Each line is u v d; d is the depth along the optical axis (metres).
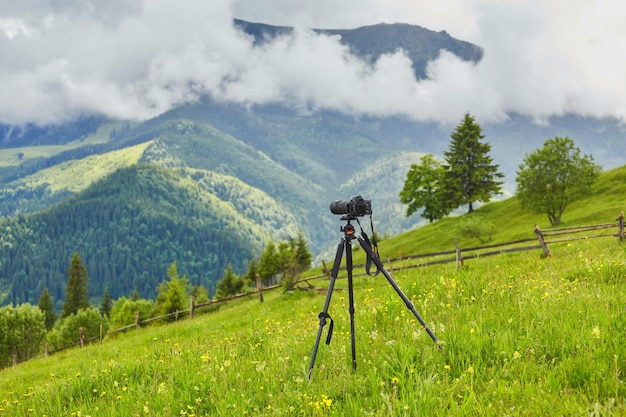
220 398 5.80
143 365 8.79
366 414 4.52
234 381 6.44
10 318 73.12
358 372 5.73
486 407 4.22
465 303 8.02
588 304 6.59
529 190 62.88
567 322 5.80
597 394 4.12
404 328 6.95
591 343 5.05
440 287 9.40
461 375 4.88
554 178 61.06
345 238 5.89
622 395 4.12
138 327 35.69
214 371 6.97
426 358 5.59
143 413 6.12
